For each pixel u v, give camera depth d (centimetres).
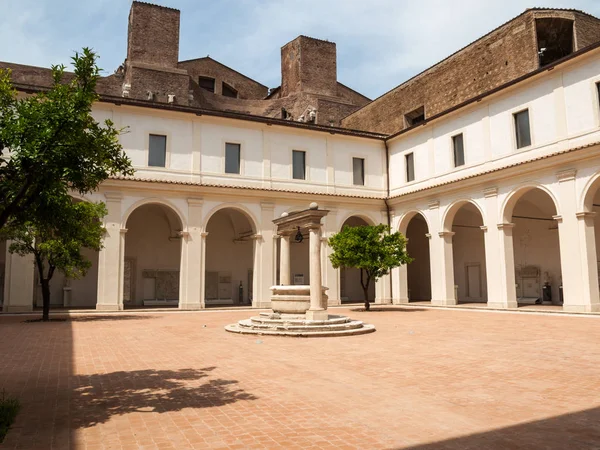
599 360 945
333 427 552
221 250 3147
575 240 1962
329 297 2809
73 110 607
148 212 2998
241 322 1565
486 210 2373
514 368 874
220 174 2662
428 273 3447
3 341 1273
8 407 603
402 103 3419
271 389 734
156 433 536
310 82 4316
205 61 4553
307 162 2888
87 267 1859
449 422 566
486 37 2806
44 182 608
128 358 1013
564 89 2067
